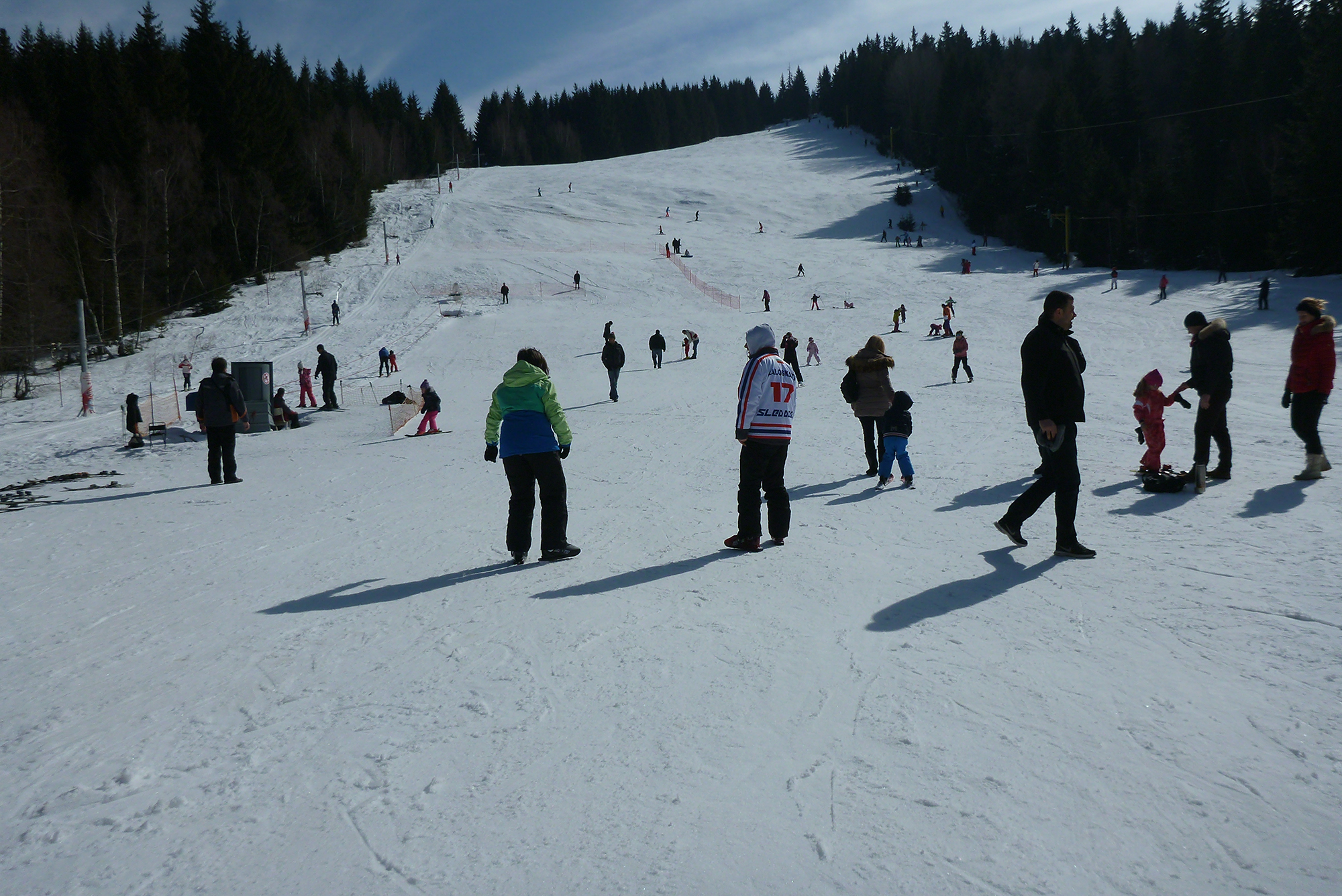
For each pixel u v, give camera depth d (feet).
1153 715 9.57
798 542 19.53
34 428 79.00
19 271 127.13
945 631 12.70
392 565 19.39
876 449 29.58
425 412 53.67
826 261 202.08
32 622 15.88
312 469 39.32
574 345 114.42
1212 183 203.41
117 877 7.20
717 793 8.19
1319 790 7.82
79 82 188.85
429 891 6.78
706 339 115.03
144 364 130.62
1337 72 148.77
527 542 18.93
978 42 516.73
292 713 10.70
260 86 235.40
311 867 7.22
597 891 6.68
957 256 215.10
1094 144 250.57
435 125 443.73
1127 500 22.35
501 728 9.90
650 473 32.58
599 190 307.78
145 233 162.30
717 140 473.67
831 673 11.23
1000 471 28.68
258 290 190.90
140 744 9.96
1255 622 12.35
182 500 31.71
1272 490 21.97
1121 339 97.09
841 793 8.08
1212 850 6.98
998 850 7.07
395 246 229.25
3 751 9.98
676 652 12.26
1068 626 12.69
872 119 443.32
